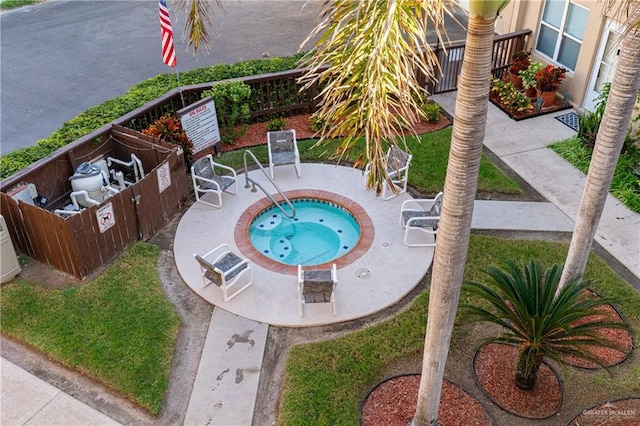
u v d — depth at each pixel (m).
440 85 15.48
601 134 7.14
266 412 7.75
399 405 7.66
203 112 12.48
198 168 11.42
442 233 5.31
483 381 8.00
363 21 5.82
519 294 7.28
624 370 8.16
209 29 20.05
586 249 7.98
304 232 11.11
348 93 6.89
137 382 8.07
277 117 14.49
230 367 8.32
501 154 13.08
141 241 10.67
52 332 8.84
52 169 10.91
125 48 18.77
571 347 7.27
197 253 10.32
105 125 11.81
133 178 11.99
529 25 15.70
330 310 9.15
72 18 21.34
